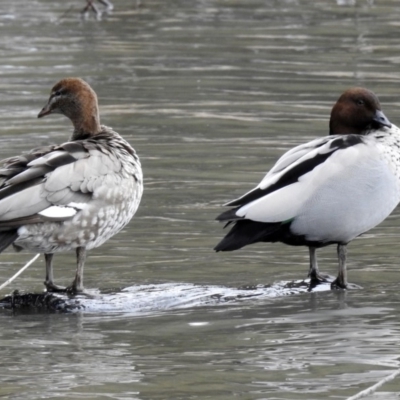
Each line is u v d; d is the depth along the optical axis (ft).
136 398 29.04
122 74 77.56
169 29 95.45
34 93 71.97
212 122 65.05
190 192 51.75
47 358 32.22
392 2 110.11
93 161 38.27
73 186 37.40
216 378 30.48
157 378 30.53
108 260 42.70
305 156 39.37
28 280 40.60
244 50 86.22
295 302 37.96
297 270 41.70
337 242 39.86
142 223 47.42
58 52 85.05
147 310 37.29
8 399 28.94
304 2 110.52
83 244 38.37
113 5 109.09
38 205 36.73
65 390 29.63
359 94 42.04
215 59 82.94
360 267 42.11
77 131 41.96
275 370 31.07
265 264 42.45
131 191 39.42
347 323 35.29
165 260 42.70
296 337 33.96
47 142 60.13
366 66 80.23
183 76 77.30
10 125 64.18
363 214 39.27
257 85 74.64
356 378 30.35
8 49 86.07
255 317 36.19
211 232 46.14
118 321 36.06
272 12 104.42
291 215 38.55
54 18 101.19
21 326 35.58
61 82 41.73
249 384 29.96
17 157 38.27
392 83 74.33
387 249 44.34
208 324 35.53
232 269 41.68
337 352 32.45
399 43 88.99
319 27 96.22
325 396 29.04
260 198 38.63
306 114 66.69
